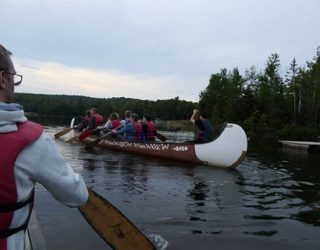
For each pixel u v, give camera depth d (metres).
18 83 1.71
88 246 4.43
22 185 1.48
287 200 7.22
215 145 11.12
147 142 13.16
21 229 1.52
